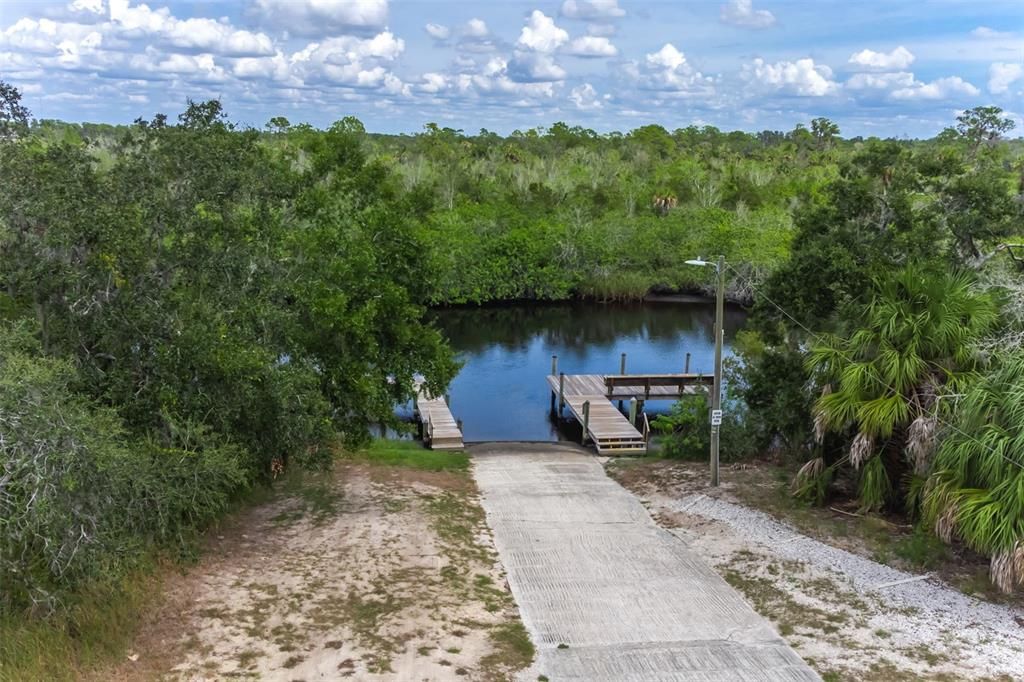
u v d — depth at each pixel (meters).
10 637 7.21
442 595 10.16
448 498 15.07
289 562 11.00
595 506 14.71
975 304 11.88
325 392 14.02
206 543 11.48
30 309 10.69
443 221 45.19
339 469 16.91
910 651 8.83
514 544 12.47
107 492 8.68
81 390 10.34
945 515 10.27
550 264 44.38
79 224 9.75
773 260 40.00
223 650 8.35
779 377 15.62
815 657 8.71
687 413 19.47
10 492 7.81
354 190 14.94
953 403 11.10
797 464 16.22
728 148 95.19
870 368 11.94
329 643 8.66
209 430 10.96
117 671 7.71
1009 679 8.20
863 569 10.98
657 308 43.81
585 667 8.43
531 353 34.22
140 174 10.95
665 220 49.12
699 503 14.43
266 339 12.35
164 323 10.65
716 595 10.44
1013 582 9.47
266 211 12.85
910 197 14.63
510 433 23.75
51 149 10.49
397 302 14.48
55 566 7.92
